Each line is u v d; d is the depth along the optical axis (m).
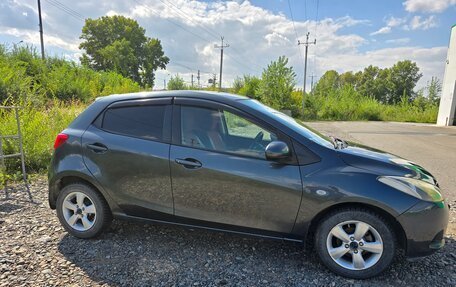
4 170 5.86
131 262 3.14
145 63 70.19
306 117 38.56
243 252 3.38
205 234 3.79
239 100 3.36
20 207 4.60
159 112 3.41
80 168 3.48
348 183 2.80
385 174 2.85
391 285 2.81
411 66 81.81
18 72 15.45
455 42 24.95
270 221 3.02
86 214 3.60
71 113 10.03
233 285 2.79
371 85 87.62
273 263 3.17
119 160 3.37
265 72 37.56
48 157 7.04
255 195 3.01
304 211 2.91
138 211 3.42
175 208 3.28
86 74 26.58
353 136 15.84
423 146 12.16
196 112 3.32
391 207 2.70
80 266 3.05
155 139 3.33
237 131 3.19
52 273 2.92
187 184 3.18
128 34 66.75
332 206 2.89
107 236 3.70
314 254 3.35
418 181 2.89
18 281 2.78
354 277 2.90
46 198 5.02
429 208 2.72
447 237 3.79
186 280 2.85
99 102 3.70
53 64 24.80
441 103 26.92
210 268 3.06
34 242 3.52
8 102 11.55
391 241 2.80
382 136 15.98
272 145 2.89
